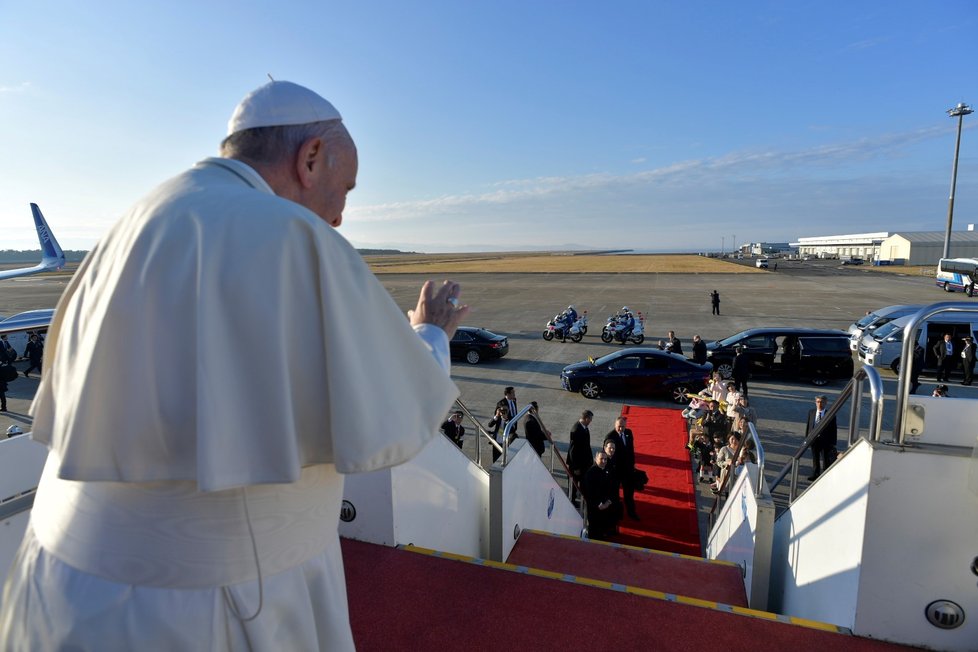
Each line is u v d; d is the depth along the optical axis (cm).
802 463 1021
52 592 87
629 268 8138
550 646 265
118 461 80
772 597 411
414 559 327
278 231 81
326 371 82
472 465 460
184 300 80
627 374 1432
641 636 271
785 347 1591
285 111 100
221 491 83
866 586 245
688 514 857
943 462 227
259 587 87
